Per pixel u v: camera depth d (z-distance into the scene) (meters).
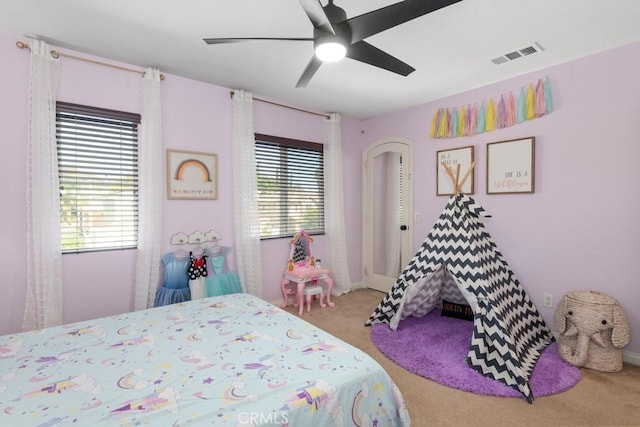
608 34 2.17
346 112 4.04
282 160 3.70
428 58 2.53
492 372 2.10
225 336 1.61
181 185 2.92
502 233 3.00
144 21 2.04
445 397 1.91
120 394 1.10
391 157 4.10
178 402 1.05
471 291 2.39
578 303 2.29
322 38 1.55
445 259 2.64
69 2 1.84
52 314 2.29
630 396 1.90
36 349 1.47
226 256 3.18
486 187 3.10
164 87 2.84
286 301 3.61
